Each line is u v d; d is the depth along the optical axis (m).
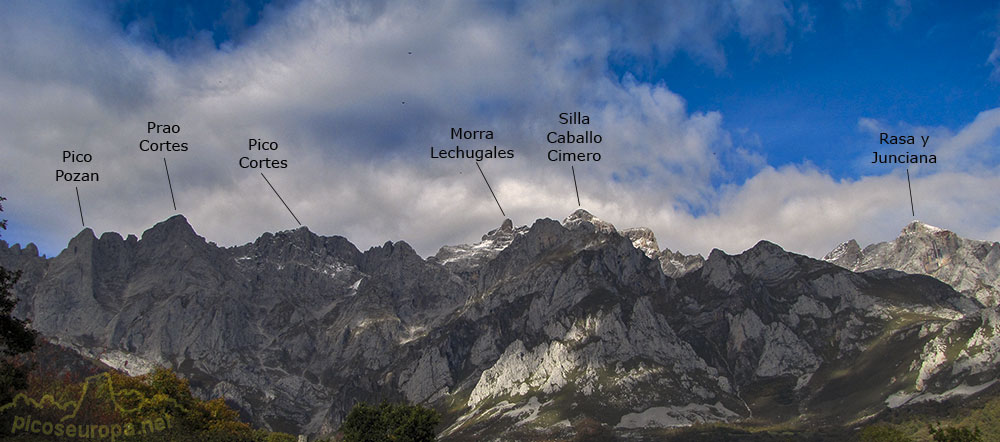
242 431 177.12
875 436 170.88
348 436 180.00
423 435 179.38
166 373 168.62
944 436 150.50
